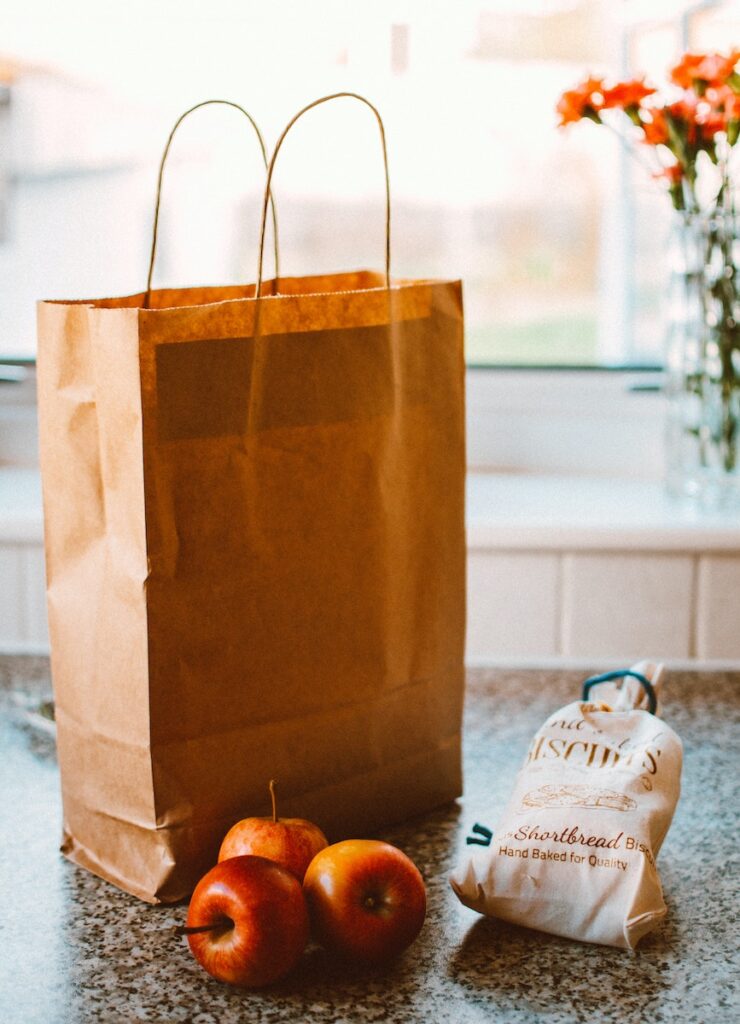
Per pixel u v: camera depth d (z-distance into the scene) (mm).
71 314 744
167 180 1542
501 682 1206
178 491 731
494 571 1275
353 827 854
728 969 701
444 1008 662
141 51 1500
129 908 774
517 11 1480
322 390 783
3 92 1522
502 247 1553
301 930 672
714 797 928
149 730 747
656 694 881
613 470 1582
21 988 680
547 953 720
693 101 1269
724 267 1339
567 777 780
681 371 1380
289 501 780
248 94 1506
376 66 1492
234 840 742
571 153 1521
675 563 1269
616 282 1563
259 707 789
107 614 762
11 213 1563
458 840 865
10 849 854
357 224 1543
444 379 864
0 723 1086
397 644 858
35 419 1606
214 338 729
